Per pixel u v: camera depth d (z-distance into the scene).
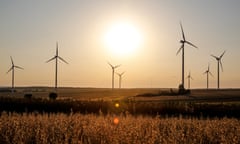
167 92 130.00
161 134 19.69
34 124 23.28
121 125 22.20
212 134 20.78
